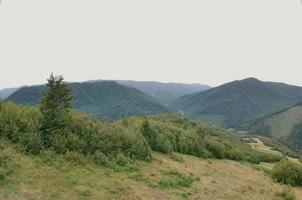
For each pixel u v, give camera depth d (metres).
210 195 13.36
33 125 14.95
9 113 15.48
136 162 16.19
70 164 13.54
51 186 11.05
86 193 11.02
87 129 16.84
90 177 12.70
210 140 25.58
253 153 38.00
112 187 12.05
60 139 14.84
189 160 20.05
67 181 11.74
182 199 12.26
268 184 18.11
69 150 14.87
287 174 19.89
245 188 15.66
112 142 16.88
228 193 14.15
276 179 19.80
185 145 22.41
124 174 14.08
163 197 12.11
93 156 14.98
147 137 20.73
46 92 15.75
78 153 14.85
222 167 20.25
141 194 12.00
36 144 13.95
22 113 15.82
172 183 13.71
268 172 22.61
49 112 15.64
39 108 16.17
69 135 15.39
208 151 23.58
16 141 14.13
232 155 25.52
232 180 16.97
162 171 15.72
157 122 25.12
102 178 12.87
